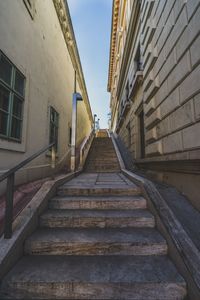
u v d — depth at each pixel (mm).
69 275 2113
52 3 7996
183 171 3885
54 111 8320
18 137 5078
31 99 5770
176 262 2264
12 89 4629
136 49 8383
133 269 2229
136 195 4164
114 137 17438
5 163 4352
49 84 7527
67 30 10469
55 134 8422
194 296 1807
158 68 5039
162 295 1977
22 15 5199
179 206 3502
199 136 3158
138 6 7523
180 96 3811
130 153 10391
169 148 4473
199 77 3082
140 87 7605
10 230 2428
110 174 8016
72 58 12453
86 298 1987
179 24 3689
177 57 3852
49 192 3744
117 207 3635
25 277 2084
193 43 3230
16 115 4992
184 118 3654
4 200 3797
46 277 2080
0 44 4109
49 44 7590
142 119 8523
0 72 4188
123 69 12570
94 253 2578
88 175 7605
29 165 5602
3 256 2123
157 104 5273
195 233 2686
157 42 5082
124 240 2625
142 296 1975
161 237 2725
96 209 3623
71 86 12133
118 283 1999
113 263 2363
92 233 2875
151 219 3127
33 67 5938
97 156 11500
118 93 17016
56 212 3410
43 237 2727
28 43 5578
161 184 4859
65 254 2580
